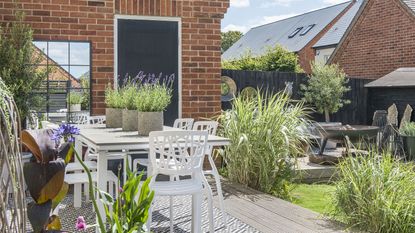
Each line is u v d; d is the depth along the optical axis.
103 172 3.87
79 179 4.52
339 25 21.88
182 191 3.65
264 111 6.13
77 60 6.50
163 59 6.95
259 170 5.96
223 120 6.46
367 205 4.22
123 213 2.46
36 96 5.95
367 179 4.39
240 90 10.30
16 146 1.47
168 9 6.93
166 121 6.97
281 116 6.08
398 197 4.23
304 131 6.50
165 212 4.91
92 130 4.94
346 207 4.46
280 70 16.27
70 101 6.41
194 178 3.99
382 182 4.31
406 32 12.29
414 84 9.75
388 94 11.05
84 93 6.54
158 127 4.39
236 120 6.19
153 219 4.62
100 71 6.62
